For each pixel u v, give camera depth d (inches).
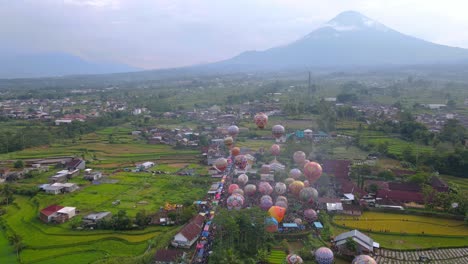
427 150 6072.8
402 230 3432.6
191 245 3127.5
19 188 4611.2
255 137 7647.6
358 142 6702.8
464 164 5044.3
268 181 4758.9
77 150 6919.3
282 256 2972.4
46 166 5733.3
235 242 3075.8
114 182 4997.5
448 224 3570.4
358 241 2994.6
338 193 4284.0
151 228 3484.3
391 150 6181.1
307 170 4210.1
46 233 3398.1
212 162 5910.4
